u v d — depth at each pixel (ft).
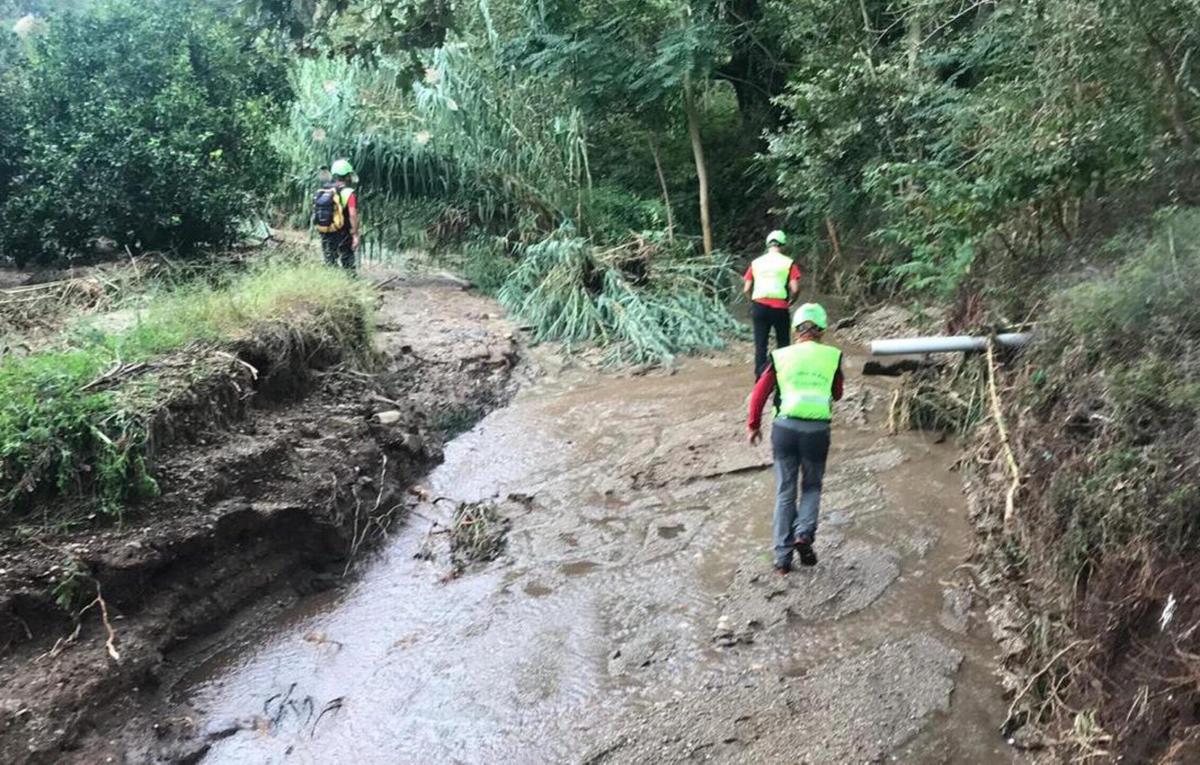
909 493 21.22
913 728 13.65
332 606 19.03
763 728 13.89
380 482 22.67
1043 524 15.97
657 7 43.68
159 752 14.29
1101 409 16.05
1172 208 18.69
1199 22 18.81
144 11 42.50
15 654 14.90
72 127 35.47
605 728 14.26
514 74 44.09
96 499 17.37
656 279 39.24
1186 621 11.68
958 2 32.99
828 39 38.60
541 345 35.96
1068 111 22.47
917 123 33.09
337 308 28.09
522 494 23.03
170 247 36.60
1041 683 14.01
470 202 43.16
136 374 20.63
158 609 16.89
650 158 50.24
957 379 24.50
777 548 18.07
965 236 25.35
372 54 25.57
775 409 18.42
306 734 14.89
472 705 15.21
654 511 21.66
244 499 19.34
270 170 40.91
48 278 34.30
